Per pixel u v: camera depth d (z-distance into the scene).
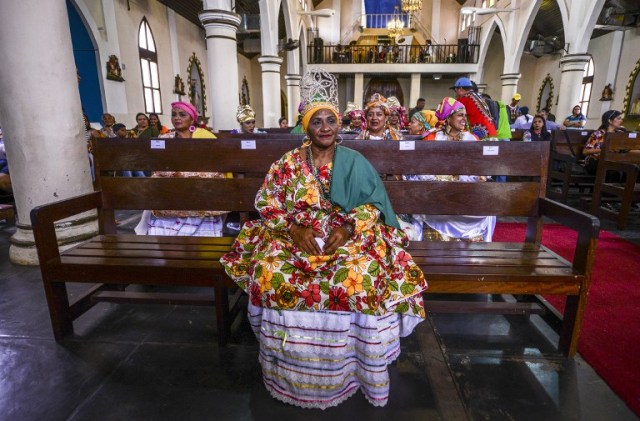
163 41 10.63
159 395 1.67
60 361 1.90
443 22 20.00
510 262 1.92
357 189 1.61
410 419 1.54
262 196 1.68
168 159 2.37
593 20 9.57
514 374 1.80
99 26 7.76
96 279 1.93
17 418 1.54
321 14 13.83
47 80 2.85
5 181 4.85
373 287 1.50
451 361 1.90
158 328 2.20
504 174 2.26
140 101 9.41
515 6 13.30
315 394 1.56
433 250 2.08
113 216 2.47
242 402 1.63
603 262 3.21
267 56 10.08
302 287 1.52
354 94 19.28
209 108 14.30
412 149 2.27
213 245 2.18
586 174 5.62
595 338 2.07
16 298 2.54
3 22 2.70
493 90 18.84
